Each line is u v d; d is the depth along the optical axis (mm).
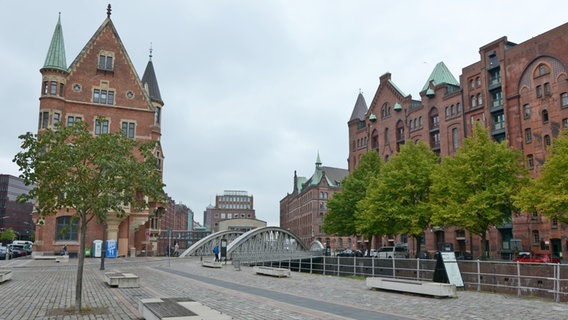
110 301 16203
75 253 53844
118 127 59250
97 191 14984
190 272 31609
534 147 52781
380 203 44844
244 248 56406
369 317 12875
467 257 49188
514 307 14898
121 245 56781
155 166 16219
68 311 13773
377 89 84688
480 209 35969
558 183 32281
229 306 14969
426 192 44312
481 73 60938
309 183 138125
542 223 49375
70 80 57906
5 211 145750
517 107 55094
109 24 61094
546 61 52250
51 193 14266
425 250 65875
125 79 60625
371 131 85500
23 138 14242
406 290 18594
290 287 21688
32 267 35906
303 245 71938
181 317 9492
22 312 13664
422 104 72875
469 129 62594
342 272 35500
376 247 73562
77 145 15109
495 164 37188
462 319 12625
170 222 177125
